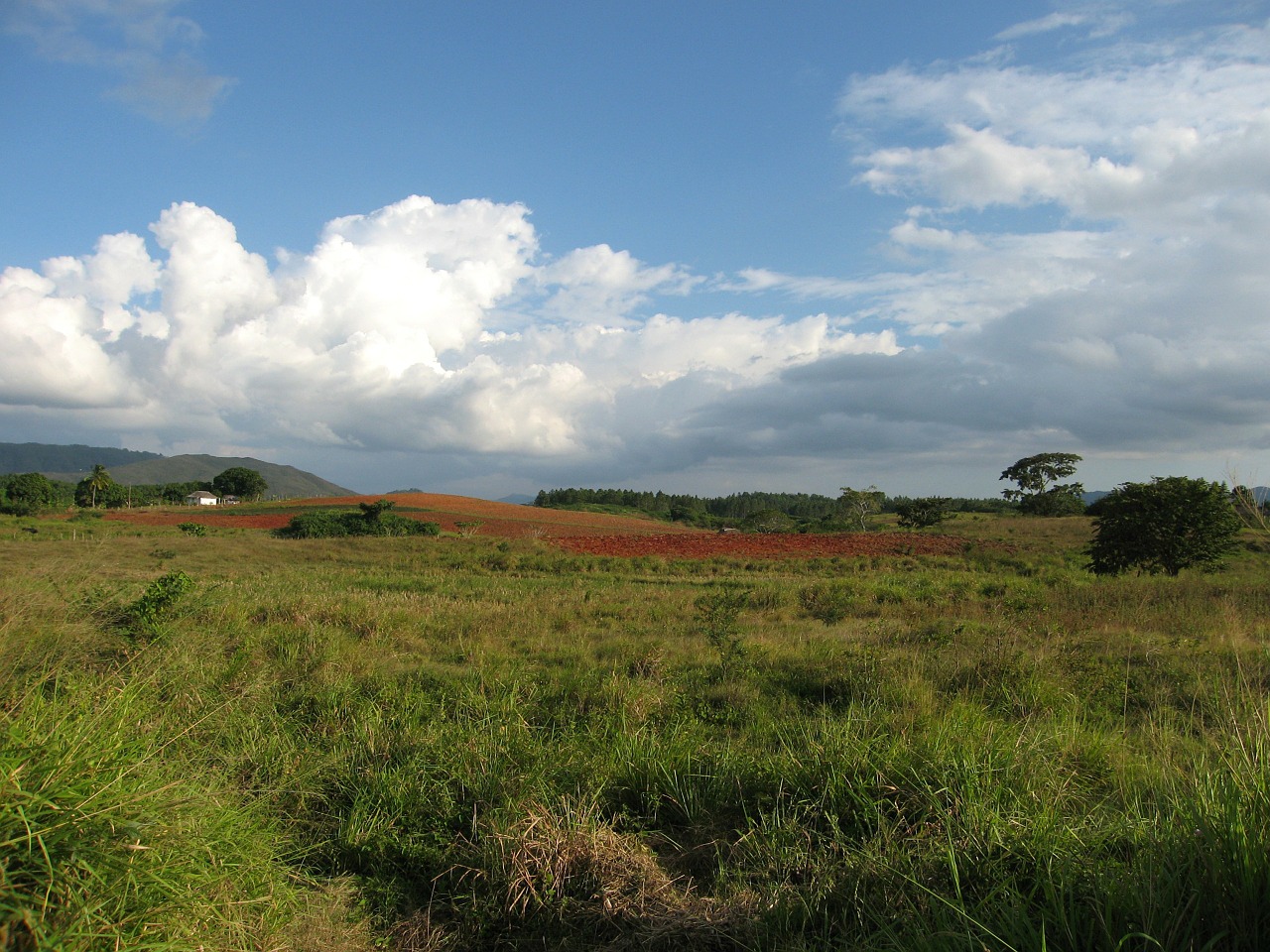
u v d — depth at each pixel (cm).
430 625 1154
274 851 383
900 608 1444
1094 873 315
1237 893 276
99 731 344
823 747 496
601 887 375
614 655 955
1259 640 1003
